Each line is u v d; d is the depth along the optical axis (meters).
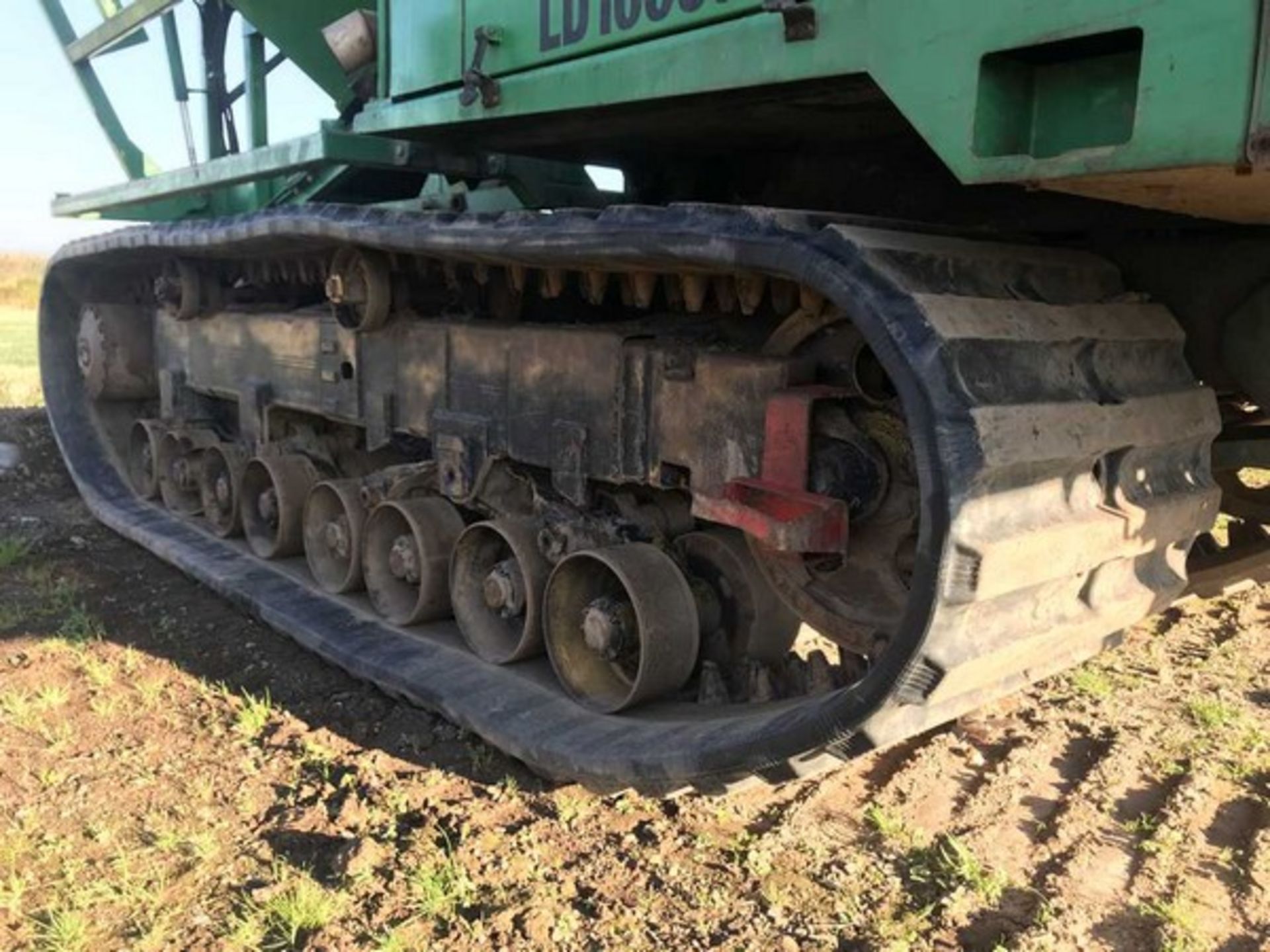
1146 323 3.05
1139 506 2.86
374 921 3.04
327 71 5.45
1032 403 2.53
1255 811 3.60
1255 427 4.04
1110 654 5.01
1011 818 3.59
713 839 3.47
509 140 4.20
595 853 3.38
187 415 6.75
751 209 2.84
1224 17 1.96
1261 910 3.09
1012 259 2.92
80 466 7.59
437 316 4.65
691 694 3.79
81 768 3.90
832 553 3.18
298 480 5.60
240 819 3.58
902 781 3.84
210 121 6.77
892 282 2.52
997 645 2.59
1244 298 3.20
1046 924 3.01
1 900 3.12
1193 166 2.03
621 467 3.71
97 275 7.56
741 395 3.31
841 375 3.18
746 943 2.95
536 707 3.84
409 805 3.65
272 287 6.05
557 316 4.38
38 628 5.30
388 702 4.45
